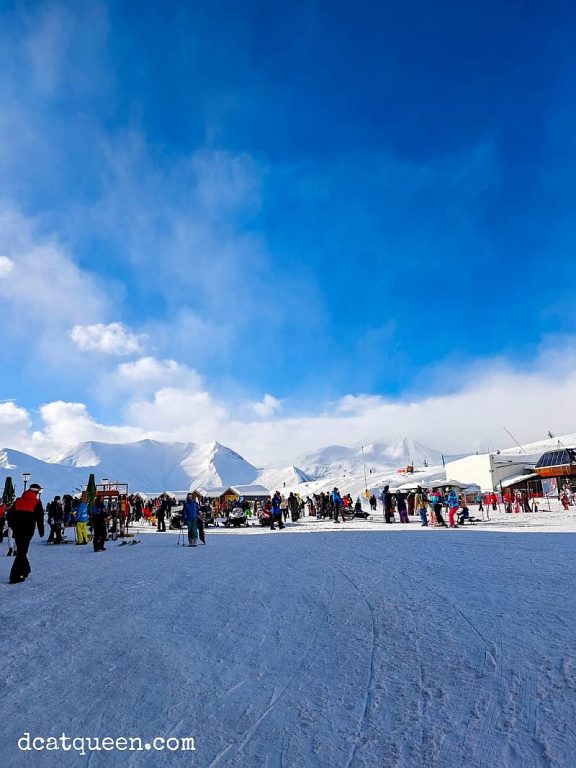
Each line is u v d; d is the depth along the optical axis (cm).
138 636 552
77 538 1989
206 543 1761
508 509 3909
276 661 470
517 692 378
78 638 553
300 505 4341
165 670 454
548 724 332
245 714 370
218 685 420
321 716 363
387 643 500
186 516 1664
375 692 397
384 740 328
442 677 414
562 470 4997
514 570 818
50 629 593
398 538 1498
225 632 557
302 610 639
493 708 358
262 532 2353
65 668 466
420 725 344
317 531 2150
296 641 522
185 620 608
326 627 563
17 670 464
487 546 1167
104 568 1101
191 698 398
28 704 394
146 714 374
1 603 753
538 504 4362
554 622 519
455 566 888
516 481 5438
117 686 423
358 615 601
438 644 485
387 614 594
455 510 2184
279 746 326
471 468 6188
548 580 721
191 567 1054
